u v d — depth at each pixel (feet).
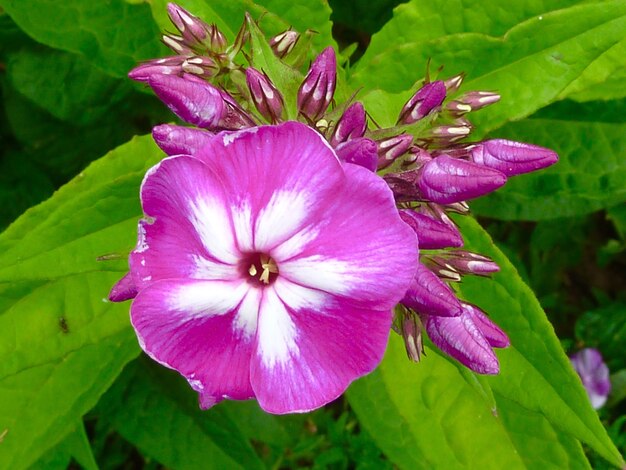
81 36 0.48
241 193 0.27
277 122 0.32
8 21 0.54
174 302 0.27
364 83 0.42
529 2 0.43
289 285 0.28
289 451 0.62
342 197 0.26
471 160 0.31
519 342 0.37
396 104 0.37
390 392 0.45
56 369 0.45
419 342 0.32
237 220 0.27
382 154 0.30
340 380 0.27
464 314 0.30
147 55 0.50
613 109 0.52
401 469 0.46
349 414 0.63
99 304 0.41
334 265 0.26
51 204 0.39
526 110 0.39
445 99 0.37
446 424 0.45
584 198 0.54
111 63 0.50
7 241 0.39
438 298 0.29
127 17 0.48
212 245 0.27
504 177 0.28
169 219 0.27
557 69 0.39
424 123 0.31
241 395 0.28
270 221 0.27
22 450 0.45
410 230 0.25
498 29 0.44
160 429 0.55
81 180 0.40
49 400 0.45
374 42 0.45
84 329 0.41
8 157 0.61
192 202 0.26
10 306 0.41
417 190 0.31
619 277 0.71
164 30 0.39
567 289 0.71
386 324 0.26
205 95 0.30
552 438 0.43
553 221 0.64
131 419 0.55
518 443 0.44
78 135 0.60
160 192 0.26
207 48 0.36
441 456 0.45
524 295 0.37
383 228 0.26
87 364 0.46
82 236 0.35
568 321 0.70
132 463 0.67
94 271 0.38
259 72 0.31
